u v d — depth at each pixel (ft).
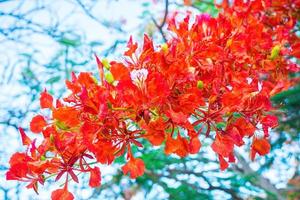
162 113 4.66
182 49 4.95
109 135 4.60
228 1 7.01
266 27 7.22
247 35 5.42
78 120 4.62
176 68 4.67
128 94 4.51
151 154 9.63
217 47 4.95
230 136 4.80
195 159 10.01
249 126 4.84
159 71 4.71
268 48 5.74
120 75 4.53
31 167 4.63
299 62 7.57
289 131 9.27
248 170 9.33
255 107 4.83
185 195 10.24
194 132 4.73
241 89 4.80
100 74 4.64
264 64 5.64
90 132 4.53
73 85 4.67
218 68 4.89
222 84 4.88
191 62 4.92
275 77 6.09
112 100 4.54
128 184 10.12
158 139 4.66
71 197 4.75
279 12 7.22
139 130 4.66
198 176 10.24
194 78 4.70
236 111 4.83
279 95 8.24
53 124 4.73
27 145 4.89
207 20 5.18
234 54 5.17
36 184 4.72
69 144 4.62
